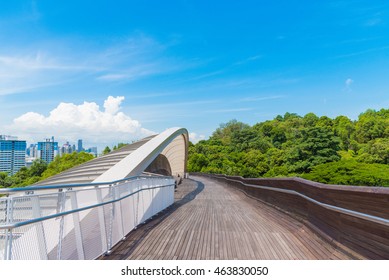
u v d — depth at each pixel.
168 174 40.69
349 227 4.14
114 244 5.72
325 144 54.06
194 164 76.00
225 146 101.81
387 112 92.62
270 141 98.00
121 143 92.81
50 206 3.68
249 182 16.55
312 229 5.79
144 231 6.97
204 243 5.82
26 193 3.58
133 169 13.45
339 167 44.41
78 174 16.02
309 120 104.31
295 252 5.18
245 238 6.25
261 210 11.16
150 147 17.05
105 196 5.62
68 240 4.11
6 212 2.96
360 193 3.63
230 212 10.69
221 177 35.78
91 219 4.83
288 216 8.20
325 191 4.91
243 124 134.12
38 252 3.22
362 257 3.71
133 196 7.32
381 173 39.91
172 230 7.09
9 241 2.85
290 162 58.12
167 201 12.66
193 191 22.48
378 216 3.32
